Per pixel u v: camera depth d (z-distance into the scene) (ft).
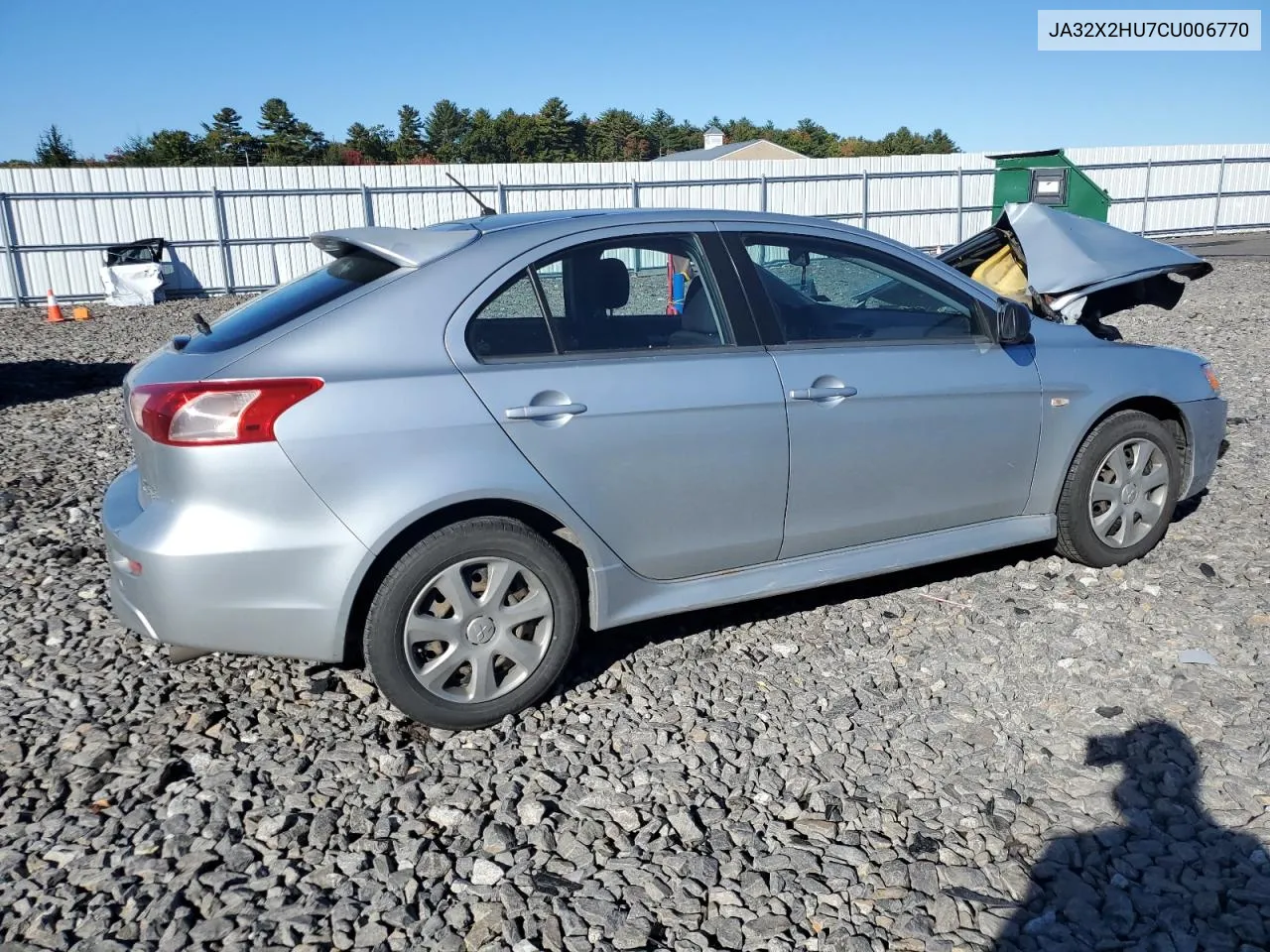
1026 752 10.28
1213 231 99.96
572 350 11.14
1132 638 12.62
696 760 10.37
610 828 9.28
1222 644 12.32
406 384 10.19
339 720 11.32
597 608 11.37
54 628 13.74
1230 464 20.16
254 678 12.29
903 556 13.09
